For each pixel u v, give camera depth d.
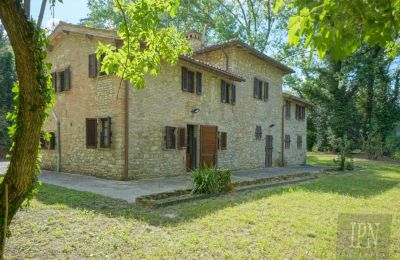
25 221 5.26
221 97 14.88
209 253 4.09
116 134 10.72
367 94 30.27
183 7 25.67
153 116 11.52
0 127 22.03
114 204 6.68
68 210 6.03
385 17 2.38
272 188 9.47
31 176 2.90
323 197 7.89
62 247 4.21
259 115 17.83
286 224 5.41
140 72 5.16
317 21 2.55
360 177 13.55
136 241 4.46
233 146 15.67
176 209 6.33
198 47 17.83
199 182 8.12
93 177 11.41
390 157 28.98
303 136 23.25
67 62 13.18
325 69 30.39
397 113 29.00
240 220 5.55
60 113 13.56
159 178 11.41
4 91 25.08
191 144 13.85
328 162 23.97
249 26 26.69
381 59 27.69
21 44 2.58
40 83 2.74
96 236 4.62
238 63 15.95
